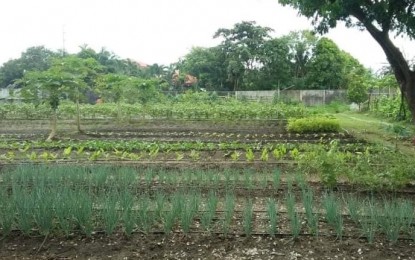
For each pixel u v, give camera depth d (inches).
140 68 2091.5
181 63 2105.1
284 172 398.6
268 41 1770.4
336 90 1626.5
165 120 945.5
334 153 363.6
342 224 246.2
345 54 1990.7
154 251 215.3
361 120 1026.1
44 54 1915.6
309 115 900.0
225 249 217.9
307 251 215.8
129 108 946.7
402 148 574.9
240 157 488.4
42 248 217.0
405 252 214.1
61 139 637.9
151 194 317.1
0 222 233.5
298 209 286.0
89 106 996.6
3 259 206.1
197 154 466.9
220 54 1828.2
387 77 1042.7
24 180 322.7
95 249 216.1
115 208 237.9
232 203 239.1
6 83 1829.5
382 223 227.5
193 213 239.8
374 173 341.1
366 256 210.2
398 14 430.0
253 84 1755.7
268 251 216.1
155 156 487.2
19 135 693.3
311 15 468.8
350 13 432.5
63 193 241.3
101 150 493.7
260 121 900.6
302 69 1875.0
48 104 637.9
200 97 1272.1
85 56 1683.1
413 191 329.7
